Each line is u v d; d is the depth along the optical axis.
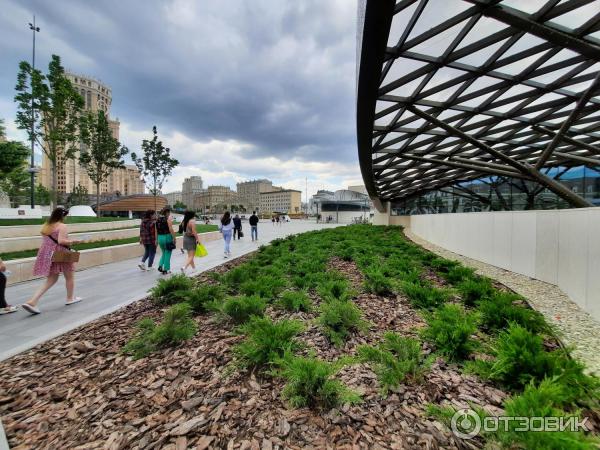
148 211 9.38
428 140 16.00
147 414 2.45
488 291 5.15
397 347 3.30
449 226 14.16
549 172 24.39
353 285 6.27
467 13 7.09
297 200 145.12
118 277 8.28
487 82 10.82
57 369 3.23
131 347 3.58
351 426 2.27
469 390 2.72
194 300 4.97
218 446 2.07
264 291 5.41
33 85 17.94
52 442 2.17
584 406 2.49
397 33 8.16
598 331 4.27
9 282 7.38
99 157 28.22
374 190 28.52
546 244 7.02
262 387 2.79
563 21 7.46
